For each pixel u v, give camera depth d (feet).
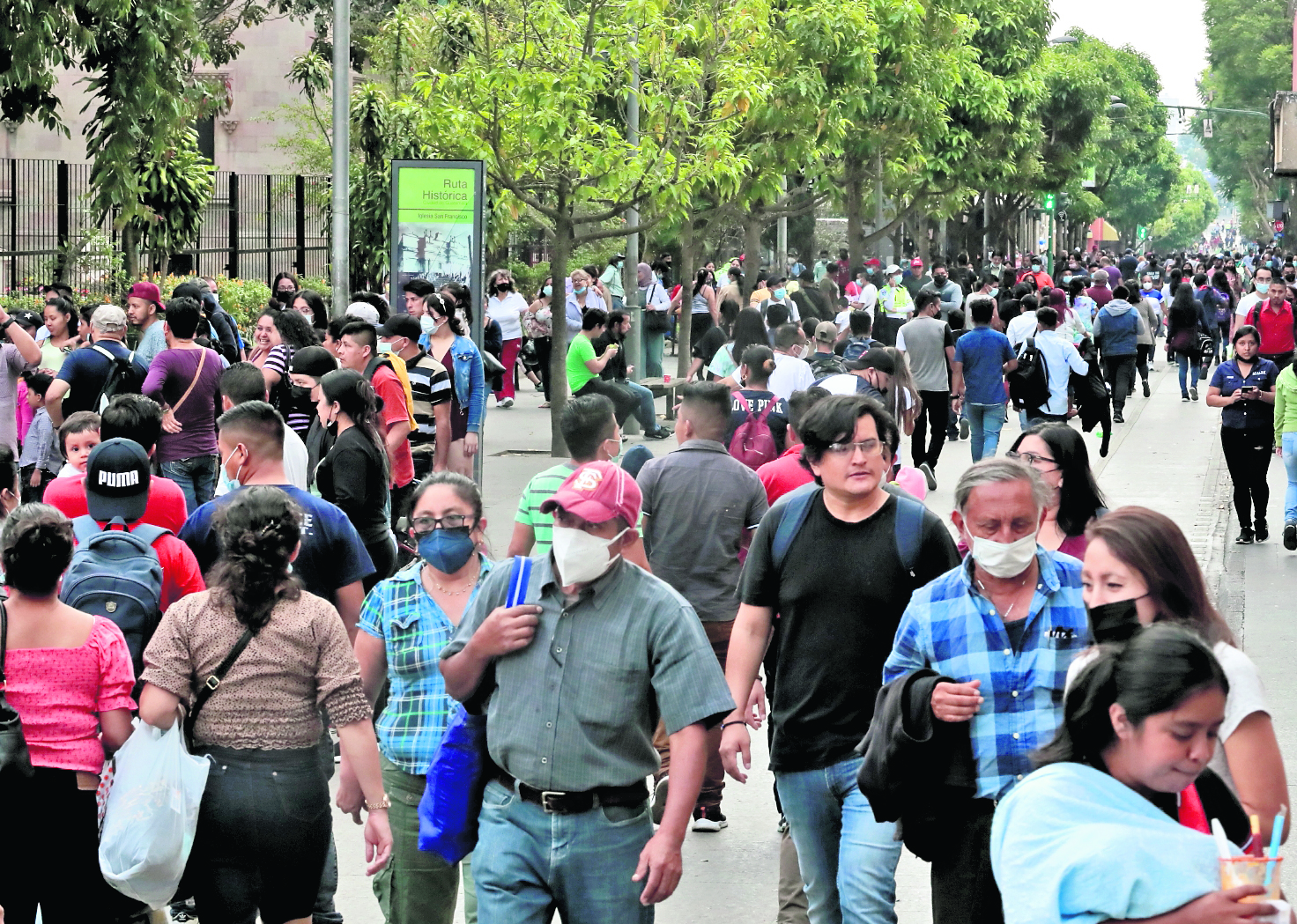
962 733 15.90
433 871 19.21
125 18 71.97
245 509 17.95
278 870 17.88
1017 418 89.71
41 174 84.12
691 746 15.74
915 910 23.54
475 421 48.24
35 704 18.57
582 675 15.80
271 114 122.11
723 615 26.27
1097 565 13.99
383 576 29.35
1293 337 75.10
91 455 21.29
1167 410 94.58
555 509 15.42
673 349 132.98
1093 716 10.89
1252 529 53.06
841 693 18.60
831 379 44.88
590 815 15.83
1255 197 421.59
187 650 17.76
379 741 19.33
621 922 15.90
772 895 23.95
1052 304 70.38
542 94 62.95
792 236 191.21
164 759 17.38
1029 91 163.73
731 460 26.73
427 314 48.21
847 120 98.37
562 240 67.72
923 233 190.19
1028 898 10.61
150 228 83.41
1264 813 13.21
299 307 50.93
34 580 18.56
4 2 64.28
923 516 18.70
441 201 58.80
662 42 66.54
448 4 67.62
